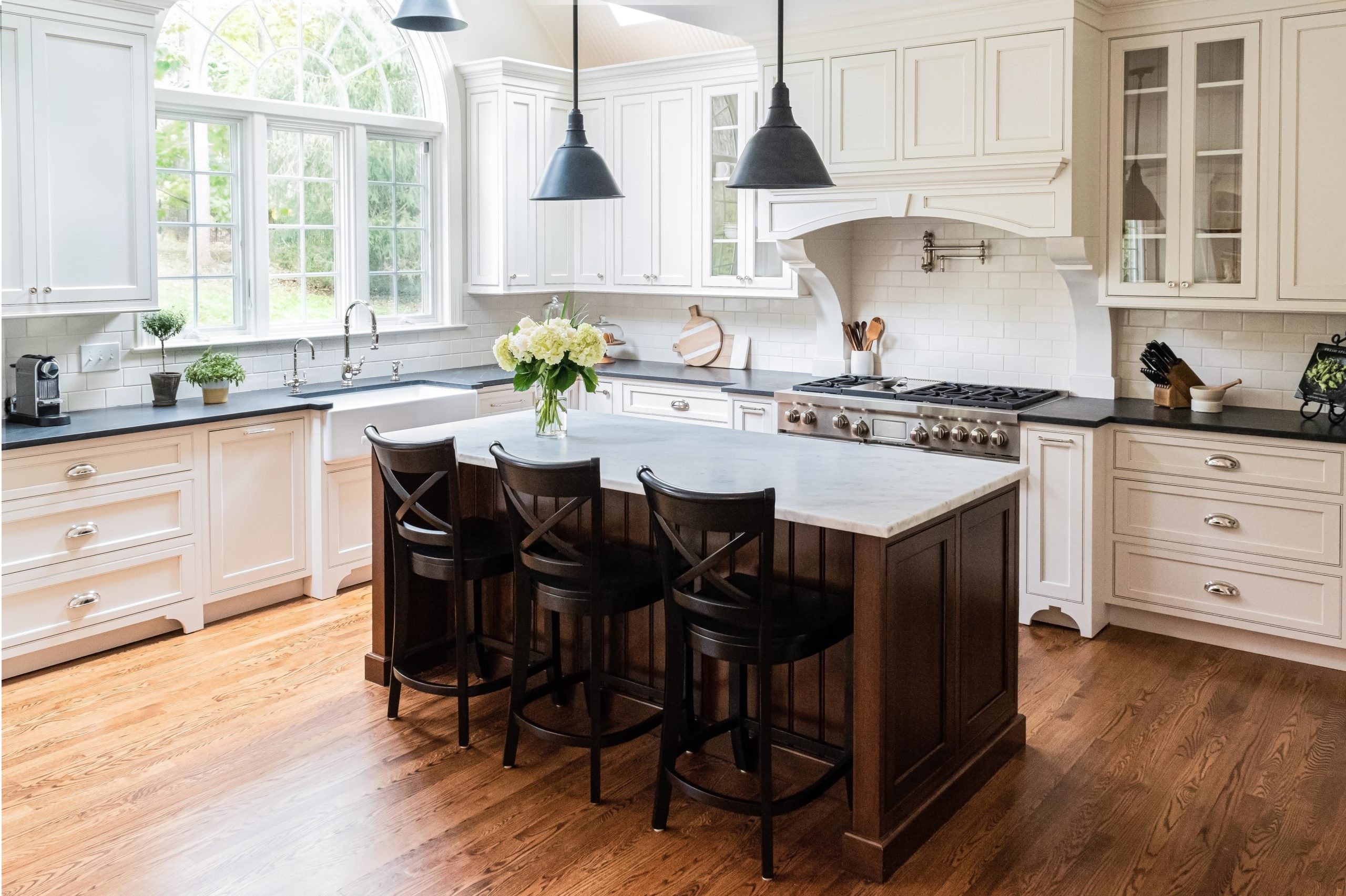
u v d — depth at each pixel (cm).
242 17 531
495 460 342
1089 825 304
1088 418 438
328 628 468
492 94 604
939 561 305
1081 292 484
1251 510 420
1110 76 461
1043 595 461
